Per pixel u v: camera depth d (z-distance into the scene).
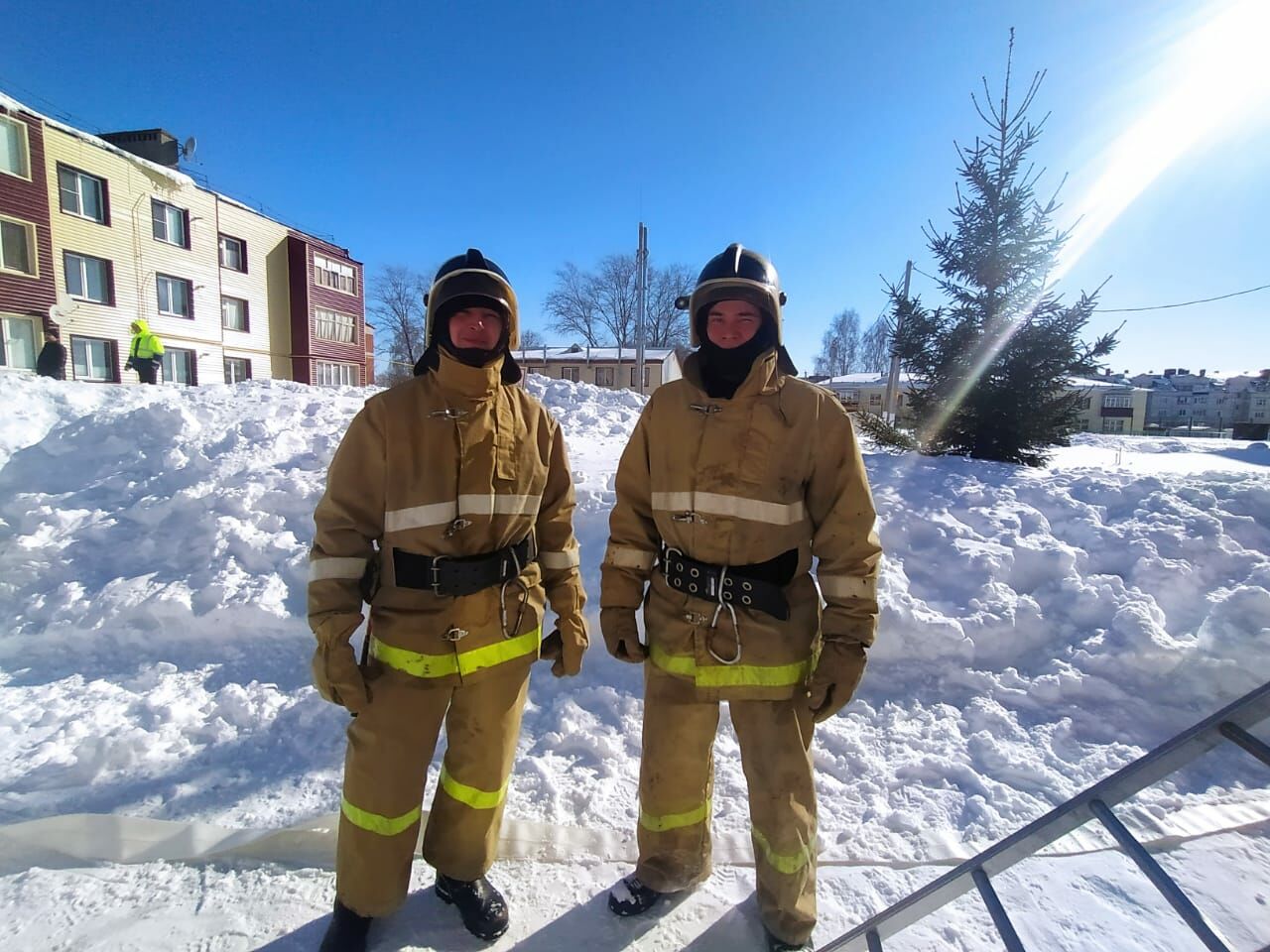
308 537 4.62
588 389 9.97
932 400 7.80
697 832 2.33
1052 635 3.80
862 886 2.41
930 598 4.08
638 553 2.32
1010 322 7.30
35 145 24.73
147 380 16.22
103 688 3.53
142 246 29.08
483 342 2.08
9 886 2.35
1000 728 3.26
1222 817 2.69
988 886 1.77
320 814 2.71
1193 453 12.77
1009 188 7.43
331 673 1.94
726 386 2.19
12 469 5.80
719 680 2.09
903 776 2.98
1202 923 1.40
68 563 4.46
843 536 2.08
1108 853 2.54
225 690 3.43
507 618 2.17
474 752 2.20
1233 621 3.52
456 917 2.28
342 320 41.19
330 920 2.23
